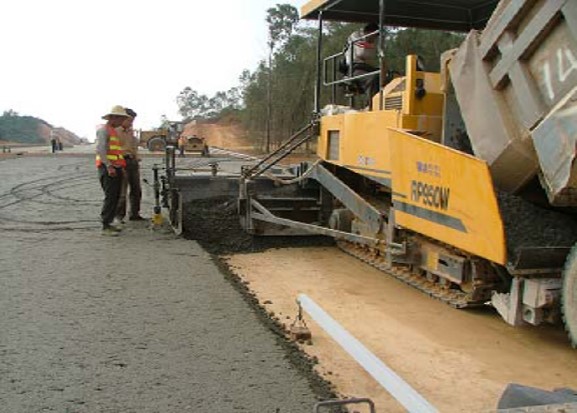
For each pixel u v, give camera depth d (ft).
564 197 13.92
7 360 14.10
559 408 8.43
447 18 27.96
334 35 87.35
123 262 23.84
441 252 19.49
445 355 16.20
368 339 17.33
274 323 17.81
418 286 21.74
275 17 125.70
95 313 17.60
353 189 27.14
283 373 13.89
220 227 30.50
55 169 69.72
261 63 128.47
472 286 18.34
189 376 13.55
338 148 25.80
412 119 20.24
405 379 14.64
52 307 18.01
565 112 13.44
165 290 20.18
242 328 16.80
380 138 21.89
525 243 15.61
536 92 14.82
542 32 14.49
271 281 23.58
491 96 16.01
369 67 26.22
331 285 23.09
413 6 26.43
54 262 23.48
